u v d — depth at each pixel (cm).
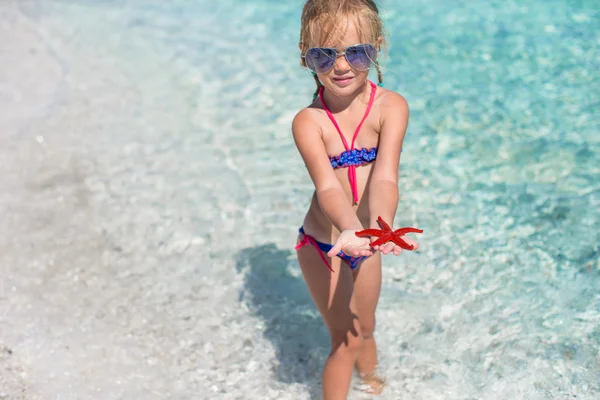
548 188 470
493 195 469
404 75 618
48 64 677
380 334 370
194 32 731
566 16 705
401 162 507
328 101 293
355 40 268
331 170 286
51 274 428
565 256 414
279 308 399
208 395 341
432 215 454
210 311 398
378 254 316
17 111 599
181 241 453
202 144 549
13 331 383
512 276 403
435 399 331
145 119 584
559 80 593
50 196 496
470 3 755
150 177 514
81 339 377
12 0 819
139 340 377
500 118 548
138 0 816
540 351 352
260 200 486
